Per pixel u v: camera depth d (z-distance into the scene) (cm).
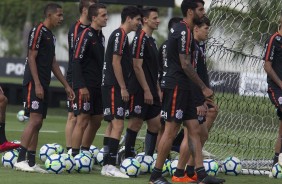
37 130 3312
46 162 3297
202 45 3180
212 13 3872
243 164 3809
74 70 3459
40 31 3262
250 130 4134
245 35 3938
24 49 13200
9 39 13238
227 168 3575
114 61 3300
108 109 3334
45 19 3316
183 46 2838
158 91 3569
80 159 3356
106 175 3300
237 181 3347
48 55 3300
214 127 4112
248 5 3919
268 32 3966
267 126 4153
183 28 2853
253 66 4047
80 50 3459
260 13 3947
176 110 2888
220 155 3959
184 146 3169
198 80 2833
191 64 2866
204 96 2986
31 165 3297
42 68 3288
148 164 3441
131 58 3462
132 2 5391
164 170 3409
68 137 3853
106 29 10931
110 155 3309
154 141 3591
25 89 3294
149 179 3097
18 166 3300
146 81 3506
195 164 2950
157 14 3506
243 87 4078
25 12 12875
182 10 2902
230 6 3881
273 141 4112
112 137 3309
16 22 13050
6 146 3872
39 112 3291
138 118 3531
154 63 3534
